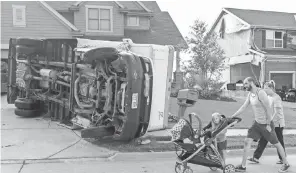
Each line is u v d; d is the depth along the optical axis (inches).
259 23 1114.1
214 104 701.9
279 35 1143.0
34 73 476.7
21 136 358.9
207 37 887.7
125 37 943.0
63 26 800.9
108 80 326.6
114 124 329.1
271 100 301.0
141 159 305.7
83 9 903.1
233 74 1182.3
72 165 277.1
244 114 584.1
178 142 249.8
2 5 761.6
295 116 616.1
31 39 444.5
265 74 1036.5
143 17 992.9
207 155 253.3
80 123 369.4
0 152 300.7
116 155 302.5
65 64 407.2
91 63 339.9
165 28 1026.1
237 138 387.5
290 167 293.0
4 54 734.5
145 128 348.8
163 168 277.1
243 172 272.8
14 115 482.9
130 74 314.5
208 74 907.4
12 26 769.6
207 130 256.4
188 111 578.9
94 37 906.7
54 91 448.1
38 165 273.9
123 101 320.5
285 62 1064.8
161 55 408.8
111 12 917.2
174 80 893.2
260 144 303.3
